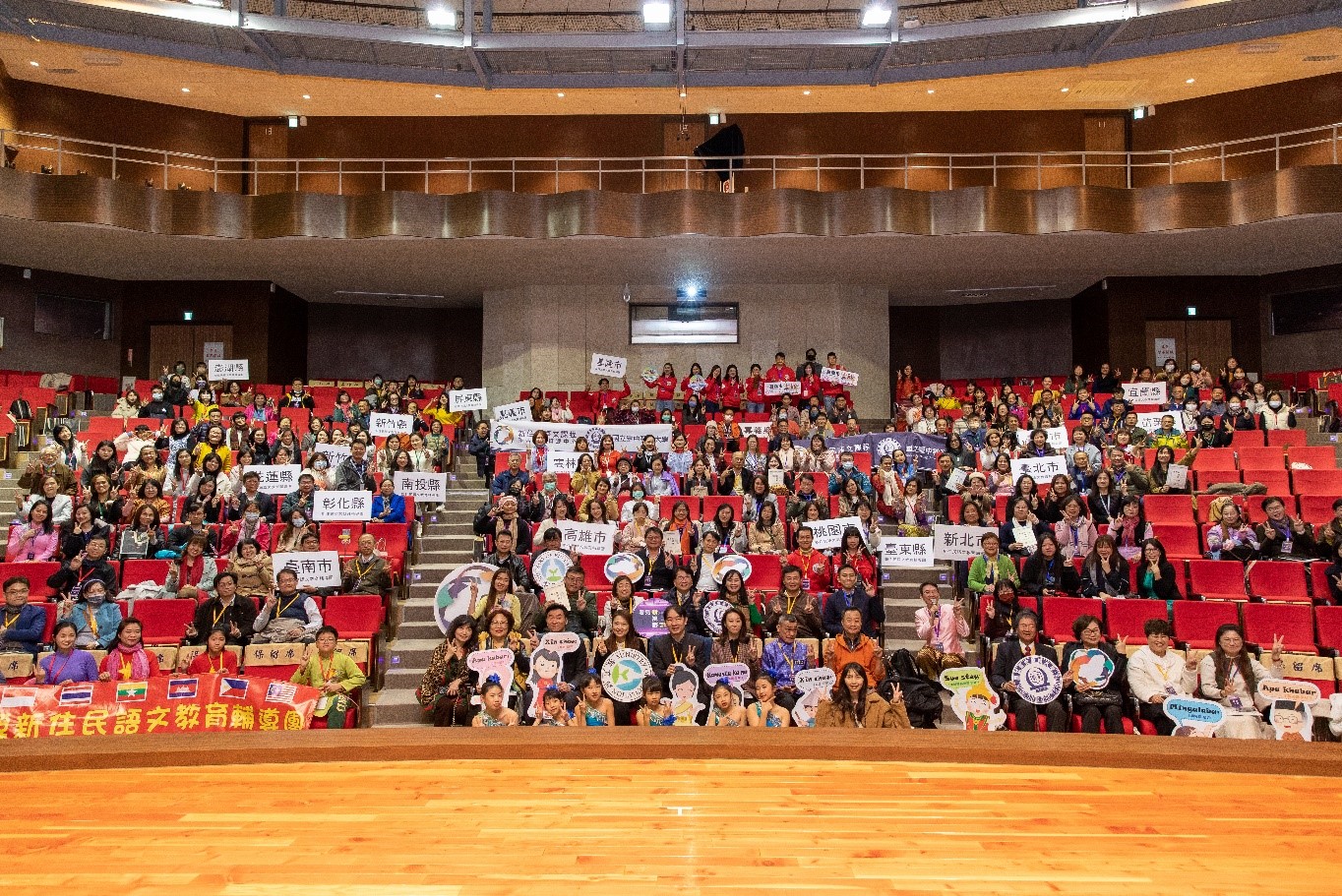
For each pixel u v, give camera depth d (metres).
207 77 17.78
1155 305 19.12
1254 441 13.53
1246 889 3.32
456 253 17.16
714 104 19.06
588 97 18.72
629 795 4.32
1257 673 7.07
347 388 17.89
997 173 19.48
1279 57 17.02
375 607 8.84
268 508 10.79
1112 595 8.85
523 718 6.91
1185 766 4.75
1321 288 18.33
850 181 19.56
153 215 15.63
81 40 16.11
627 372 19.48
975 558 9.21
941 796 4.31
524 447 13.65
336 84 18.05
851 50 16.89
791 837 3.78
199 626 8.17
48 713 6.49
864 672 6.73
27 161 17.81
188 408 15.38
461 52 16.92
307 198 15.97
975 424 14.38
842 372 16.19
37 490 10.75
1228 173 18.58
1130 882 3.37
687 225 16.02
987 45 16.69
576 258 17.53
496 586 7.97
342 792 4.38
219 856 3.58
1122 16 15.36
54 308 18.34
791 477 12.15
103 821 3.97
